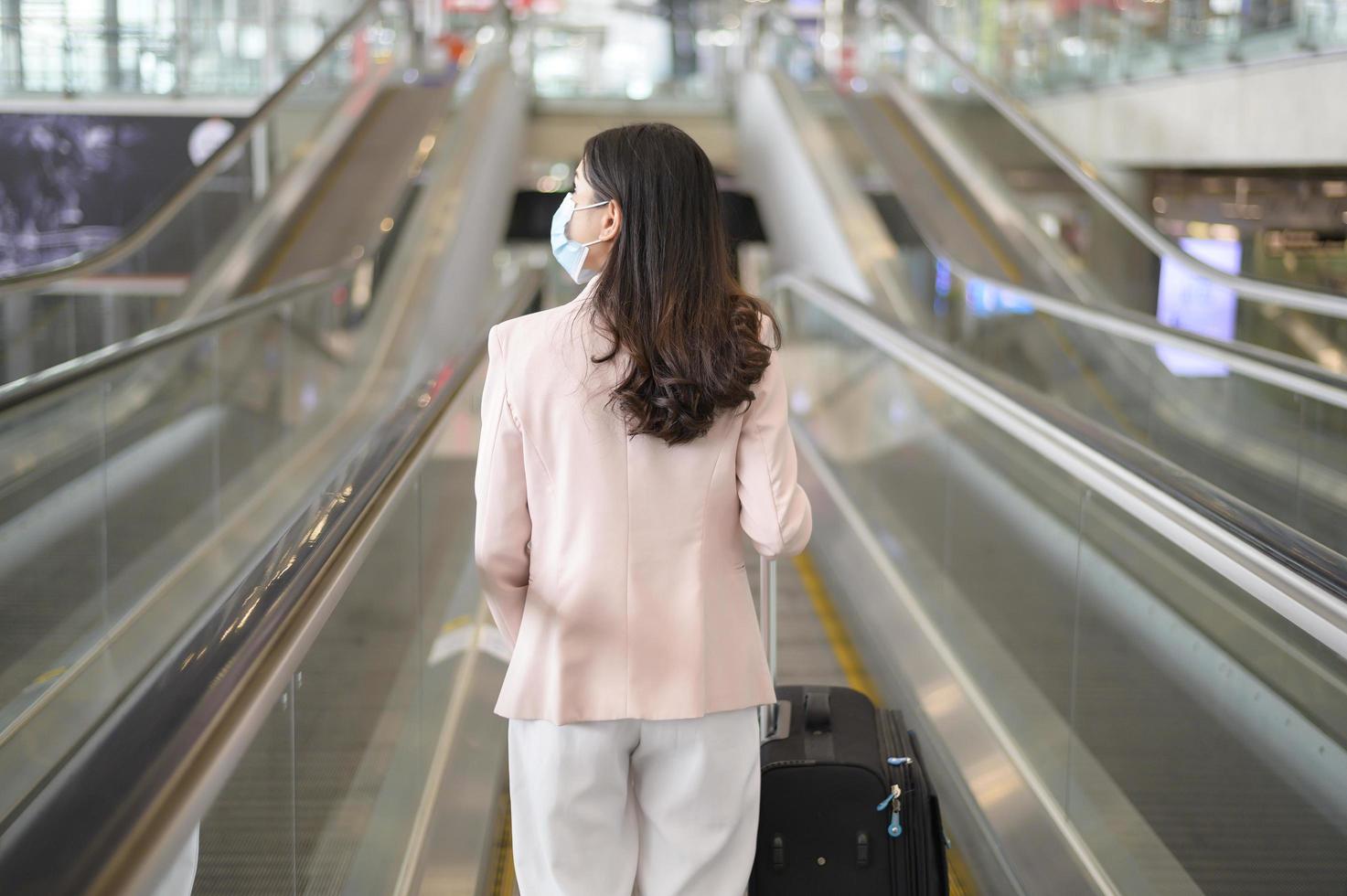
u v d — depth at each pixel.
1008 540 2.98
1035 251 8.11
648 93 14.95
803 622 4.33
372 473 1.96
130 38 10.45
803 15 15.89
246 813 1.36
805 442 6.04
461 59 12.15
